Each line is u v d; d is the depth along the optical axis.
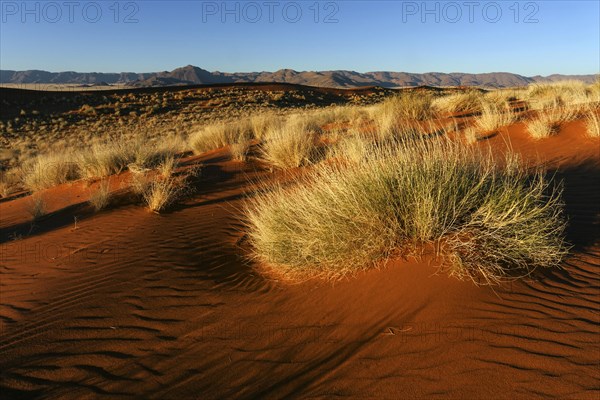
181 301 5.19
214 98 61.25
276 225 5.81
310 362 3.59
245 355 3.85
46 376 3.92
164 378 3.70
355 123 17.62
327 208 5.21
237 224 8.27
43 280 6.40
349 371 3.38
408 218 4.88
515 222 4.74
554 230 5.09
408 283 4.34
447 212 4.79
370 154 6.00
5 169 23.78
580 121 11.78
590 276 4.42
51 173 15.16
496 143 11.35
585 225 5.74
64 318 4.99
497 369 3.16
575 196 6.91
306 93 68.44
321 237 5.01
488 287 4.18
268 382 3.43
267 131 18.44
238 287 5.43
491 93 22.34
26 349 4.38
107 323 4.80
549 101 16.28
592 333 3.46
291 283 5.21
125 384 3.69
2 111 48.12
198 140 18.25
